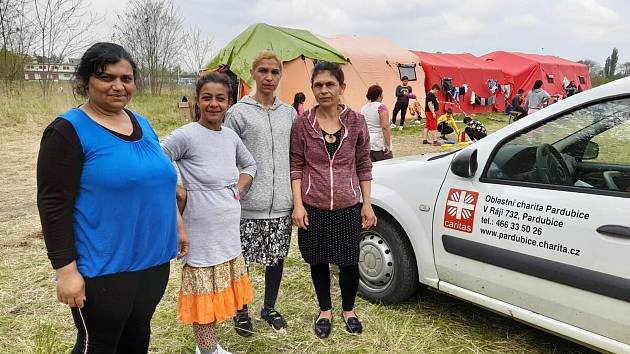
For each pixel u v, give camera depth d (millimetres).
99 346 1961
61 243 1739
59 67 17891
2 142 10766
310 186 2922
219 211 2574
